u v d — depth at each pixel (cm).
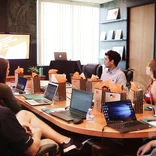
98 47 741
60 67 559
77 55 712
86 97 236
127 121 211
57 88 293
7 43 566
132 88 243
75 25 700
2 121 151
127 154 238
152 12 566
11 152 158
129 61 640
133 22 621
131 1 616
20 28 620
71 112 241
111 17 676
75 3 694
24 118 237
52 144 182
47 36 664
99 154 236
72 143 238
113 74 367
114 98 236
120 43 659
